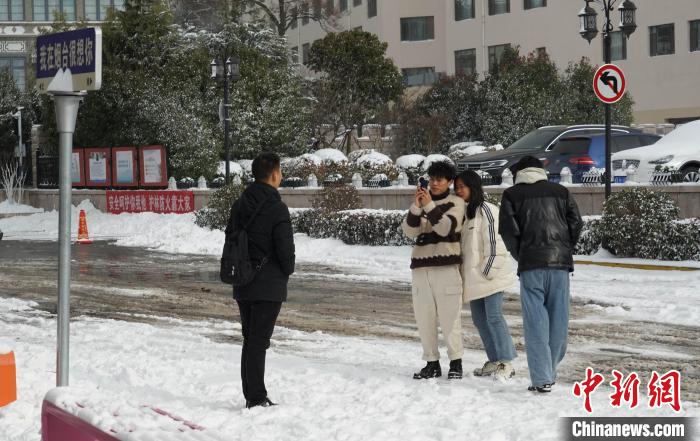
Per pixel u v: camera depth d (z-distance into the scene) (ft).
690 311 41.93
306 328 40.91
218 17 176.35
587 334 37.76
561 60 168.66
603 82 65.16
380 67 158.61
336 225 78.64
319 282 57.00
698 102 150.41
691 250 58.75
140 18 133.49
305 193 99.91
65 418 16.78
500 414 24.04
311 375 29.43
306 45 228.02
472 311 30.09
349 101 158.81
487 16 182.70
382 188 91.20
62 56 20.80
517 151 89.20
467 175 29.43
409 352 34.83
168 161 122.72
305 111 148.97
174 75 132.16
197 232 92.22
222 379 29.25
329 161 119.03
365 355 34.06
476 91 156.15
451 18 190.39
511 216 27.35
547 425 22.89
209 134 123.13
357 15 211.00
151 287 56.59
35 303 50.34
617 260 60.29
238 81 136.67
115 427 15.49
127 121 128.67
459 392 26.76
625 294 47.93
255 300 24.97
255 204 24.95
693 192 68.64
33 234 107.34
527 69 144.97
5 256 79.05
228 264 24.66
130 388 27.91
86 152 130.00
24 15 221.05
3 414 23.76
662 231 59.62
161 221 106.11
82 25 146.82
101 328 40.86
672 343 35.83
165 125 122.42
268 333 25.25
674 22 152.97
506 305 45.93
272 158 25.31
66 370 21.33
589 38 73.46
